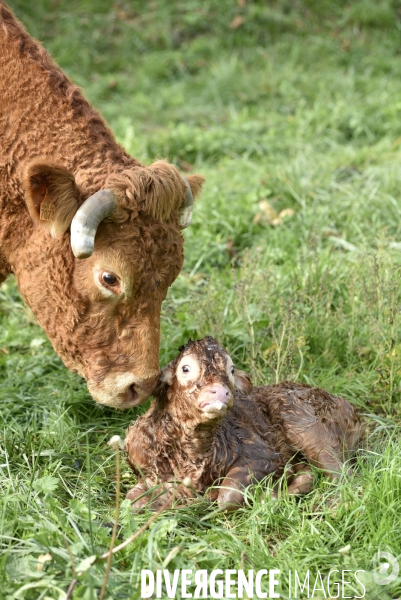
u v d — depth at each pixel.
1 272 5.75
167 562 4.09
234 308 7.19
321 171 10.06
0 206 5.31
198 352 4.77
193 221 9.02
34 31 15.67
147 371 4.93
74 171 5.16
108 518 4.78
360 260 7.41
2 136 5.32
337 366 6.68
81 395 6.30
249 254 7.73
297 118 11.97
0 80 5.40
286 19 15.62
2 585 4.00
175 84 14.38
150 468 5.07
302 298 6.97
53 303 5.12
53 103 5.36
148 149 11.15
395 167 10.01
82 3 16.31
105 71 15.23
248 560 4.41
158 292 4.95
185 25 16.00
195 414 4.72
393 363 6.21
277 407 5.27
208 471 4.96
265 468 5.01
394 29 15.33
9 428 5.86
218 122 12.72
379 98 12.61
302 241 8.41
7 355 7.09
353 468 5.32
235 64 14.31
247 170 10.45
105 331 4.98
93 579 3.91
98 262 4.83
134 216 4.78
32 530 4.45
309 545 4.55
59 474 5.27
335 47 14.92
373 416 5.86
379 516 4.69
